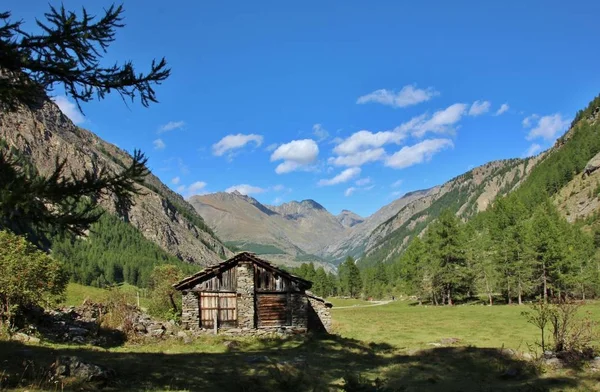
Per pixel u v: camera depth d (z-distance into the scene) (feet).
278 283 117.60
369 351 91.40
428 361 75.51
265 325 114.83
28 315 82.28
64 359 48.47
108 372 48.62
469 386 57.98
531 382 57.11
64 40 30.07
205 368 63.16
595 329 84.07
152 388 46.65
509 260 264.72
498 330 132.77
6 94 29.32
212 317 114.01
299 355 82.23
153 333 98.32
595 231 435.53
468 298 317.63
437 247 286.66
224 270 116.16
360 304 378.53
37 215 27.86
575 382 55.26
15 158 28.66
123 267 549.95
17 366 49.03
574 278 248.52
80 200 29.01
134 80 32.63
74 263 498.28
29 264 75.61
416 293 313.53
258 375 59.67
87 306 108.17
